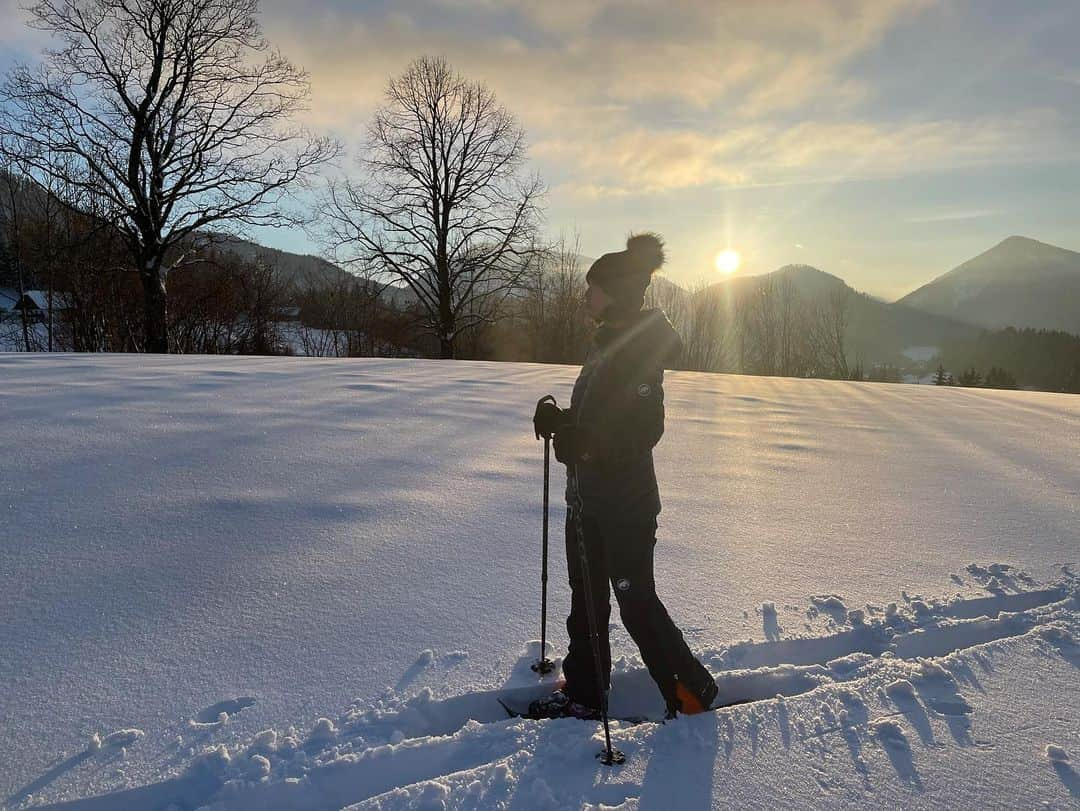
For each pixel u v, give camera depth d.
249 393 7.34
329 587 3.07
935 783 1.99
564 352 31.89
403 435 5.88
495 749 2.11
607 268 2.20
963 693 2.43
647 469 2.28
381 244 25.75
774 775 2.03
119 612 2.76
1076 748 2.15
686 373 13.75
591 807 1.88
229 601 2.90
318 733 2.13
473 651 2.63
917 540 3.90
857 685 2.46
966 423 7.88
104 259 21.55
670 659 2.30
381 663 2.52
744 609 3.01
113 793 1.86
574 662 2.38
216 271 24.06
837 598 3.13
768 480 5.09
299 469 4.71
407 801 1.87
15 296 26.98
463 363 12.84
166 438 5.23
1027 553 3.73
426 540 3.64
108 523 3.59
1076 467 5.69
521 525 3.91
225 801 1.86
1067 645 2.75
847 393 10.55
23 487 4.00
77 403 6.23
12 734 2.06
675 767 2.06
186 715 2.18
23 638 2.54
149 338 20.05
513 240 25.89
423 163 25.62
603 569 2.36
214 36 19.59
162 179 19.81
